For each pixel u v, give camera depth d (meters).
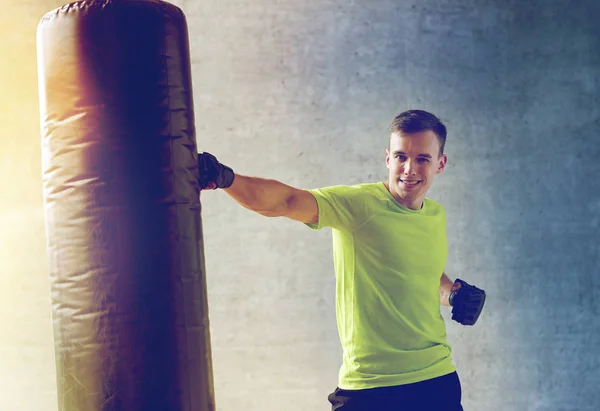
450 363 2.36
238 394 3.43
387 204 2.27
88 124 1.68
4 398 3.43
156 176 1.70
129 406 1.67
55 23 1.72
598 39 3.59
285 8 3.49
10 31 3.48
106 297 1.67
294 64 3.48
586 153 3.56
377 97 3.49
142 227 1.68
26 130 3.47
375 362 2.23
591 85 3.58
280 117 3.46
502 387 3.53
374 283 2.23
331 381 3.44
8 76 3.48
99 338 1.67
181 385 1.72
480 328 3.53
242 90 3.46
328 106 3.48
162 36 1.73
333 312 3.45
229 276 3.44
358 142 3.48
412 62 3.51
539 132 3.56
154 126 1.70
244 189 2.01
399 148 2.32
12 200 3.46
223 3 3.47
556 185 3.55
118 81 1.68
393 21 3.51
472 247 3.53
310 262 3.46
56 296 1.73
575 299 3.55
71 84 1.70
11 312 3.43
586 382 3.54
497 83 3.55
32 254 3.45
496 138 3.54
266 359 3.44
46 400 3.43
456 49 3.54
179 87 1.77
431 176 2.35
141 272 1.67
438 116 3.52
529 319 3.54
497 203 3.54
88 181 1.68
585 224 3.55
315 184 3.46
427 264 2.30
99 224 1.68
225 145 3.46
